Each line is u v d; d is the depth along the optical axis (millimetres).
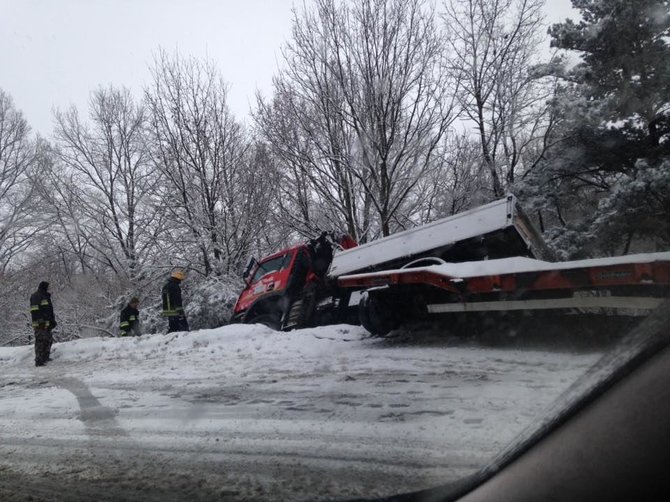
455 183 17578
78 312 19797
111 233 21391
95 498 3064
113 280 20797
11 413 5344
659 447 1408
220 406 4742
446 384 4516
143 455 3707
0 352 10945
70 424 4707
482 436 3090
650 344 1556
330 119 15531
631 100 13352
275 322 10289
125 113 22250
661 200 12195
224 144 18156
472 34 16016
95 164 22047
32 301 9383
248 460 3383
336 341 7848
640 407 1479
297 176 16953
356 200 16031
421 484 2646
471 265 6453
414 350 6402
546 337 5875
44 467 3678
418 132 15289
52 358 9656
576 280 5207
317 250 10477
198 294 16062
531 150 17062
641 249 13234
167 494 3018
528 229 8305
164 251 17797
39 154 22438
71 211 21531
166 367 7273
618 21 13188
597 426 1571
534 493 1677
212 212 17688
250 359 7246
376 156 14828
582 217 15320
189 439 3926
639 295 4762
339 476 2955
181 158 17750
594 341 5102
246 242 17922
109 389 6078
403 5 15305
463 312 6520
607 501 1474
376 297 7453
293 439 3648
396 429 3535
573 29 13930
